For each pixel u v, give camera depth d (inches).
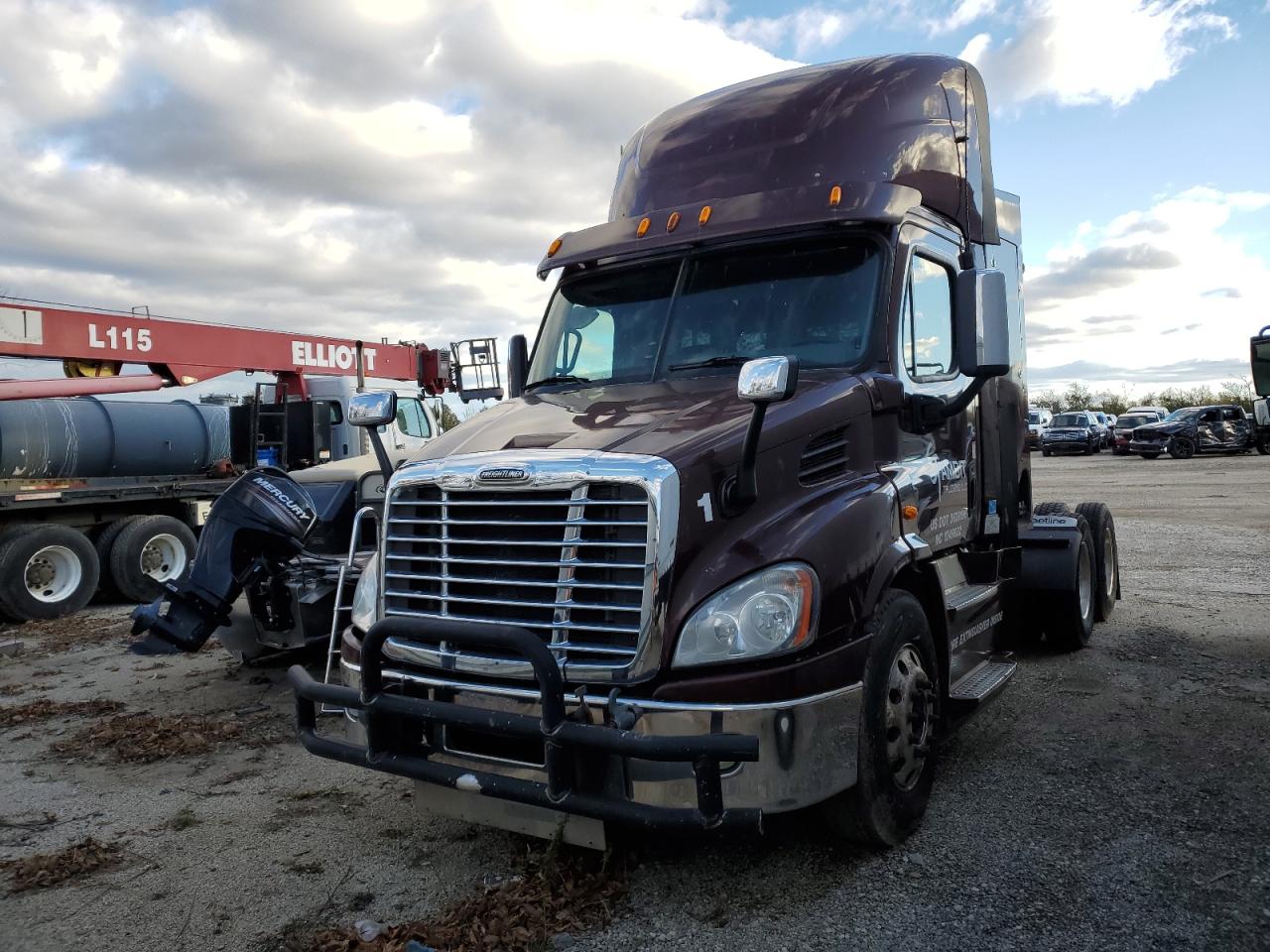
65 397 432.5
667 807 120.9
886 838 149.0
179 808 186.2
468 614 139.1
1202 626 307.1
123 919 142.2
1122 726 211.5
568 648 129.7
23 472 415.2
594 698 126.5
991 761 193.2
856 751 138.1
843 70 211.0
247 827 175.5
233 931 138.1
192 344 479.5
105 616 420.8
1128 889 138.1
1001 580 222.5
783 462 143.5
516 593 135.6
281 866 158.6
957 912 133.6
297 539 246.4
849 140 198.1
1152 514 651.5
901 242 179.5
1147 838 154.2
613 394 174.9
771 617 128.4
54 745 228.1
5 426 406.3
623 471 130.1
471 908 138.6
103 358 448.1
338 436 518.6
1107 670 258.7
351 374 547.8
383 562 150.4
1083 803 169.3
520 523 135.2
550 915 136.3
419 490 147.9
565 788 123.8
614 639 128.8
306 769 206.8
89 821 181.3
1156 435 1350.9
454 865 156.3
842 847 154.4
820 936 129.1
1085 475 1085.8
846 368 169.0
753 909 136.7
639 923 134.3
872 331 170.7
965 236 213.6
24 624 405.4
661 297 189.9
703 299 184.9
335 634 228.1
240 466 502.0
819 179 196.1
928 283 191.3
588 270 202.8
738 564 131.0
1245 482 865.5
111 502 454.9
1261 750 191.9
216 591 240.5
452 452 150.6
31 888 152.9
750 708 125.5
